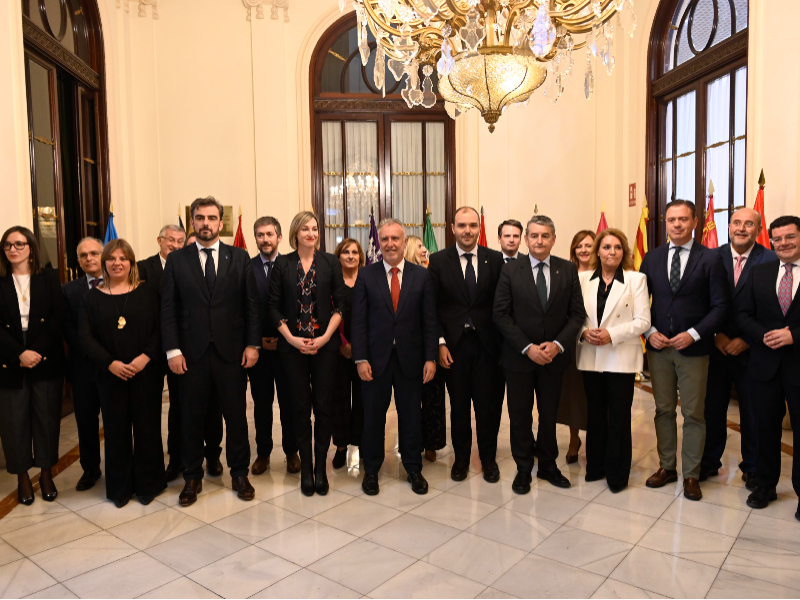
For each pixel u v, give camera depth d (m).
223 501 3.03
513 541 2.54
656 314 3.08
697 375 2.95
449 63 3.18
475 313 3.21
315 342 3.04
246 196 6.44
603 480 3.23
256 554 2.45
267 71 6.37
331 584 2.22
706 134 5.36
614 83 6.53
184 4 6.30
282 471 3.47
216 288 2.97
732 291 3.25
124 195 6.10
